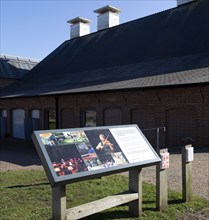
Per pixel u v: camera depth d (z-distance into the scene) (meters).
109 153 4.42
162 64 16.42
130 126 5.08
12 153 14.43
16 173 8.48
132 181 4.83
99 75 18.97
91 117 17.44
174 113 13.70
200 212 4.99
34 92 19.16
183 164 5.40
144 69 16.69
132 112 15.27
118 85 14.52
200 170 7.91
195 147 12.51
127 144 4.76
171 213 4.91
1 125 23.66
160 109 14.07
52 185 3.66
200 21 18.41
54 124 19.89
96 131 4.56
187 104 13.16
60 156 3.91
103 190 6.24
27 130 20.80
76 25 31.97
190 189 5.47
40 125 20.78
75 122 18.11
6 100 23.92
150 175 7.55
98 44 24.48
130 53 20.03
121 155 4.54
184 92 13.25
